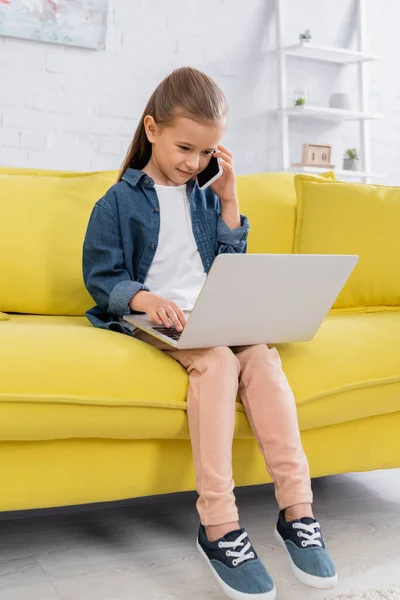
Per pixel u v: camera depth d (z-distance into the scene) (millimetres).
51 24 3109
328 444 1585
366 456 1637
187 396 1371
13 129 3119
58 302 1830
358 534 1649
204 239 1706
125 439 1383
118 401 1305
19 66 3100
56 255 1837
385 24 4105
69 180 1952
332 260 1395
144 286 1536
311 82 3936
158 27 3412
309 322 1476
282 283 1363
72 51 3207
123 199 1640
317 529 1302
